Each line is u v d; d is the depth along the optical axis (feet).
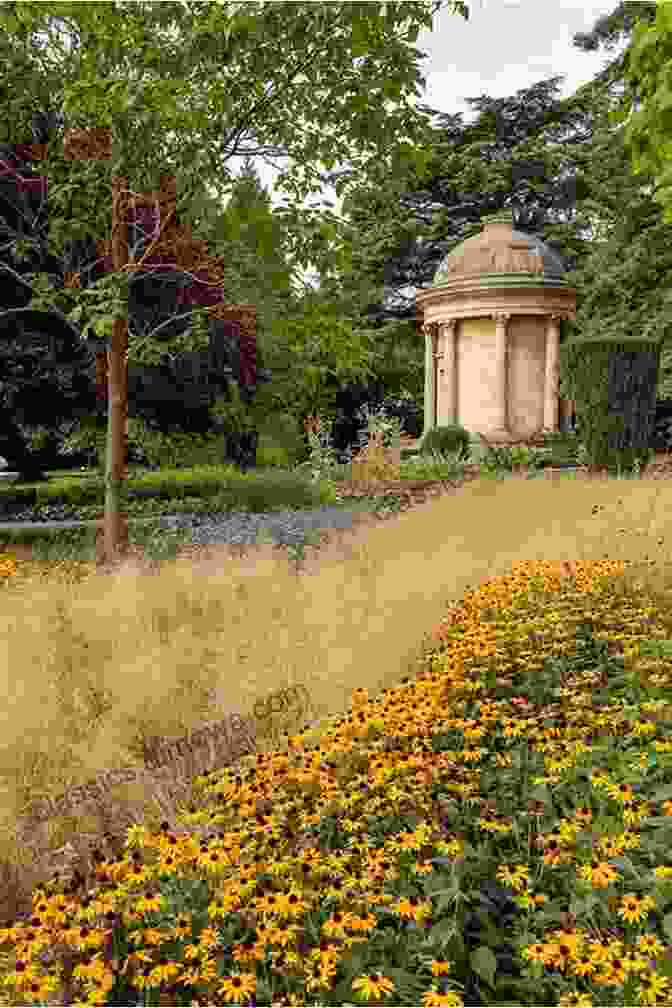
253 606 19.56
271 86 29.76
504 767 11.43
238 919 8.50
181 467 65.26
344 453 94.22
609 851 8.39
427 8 28.35
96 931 7.72
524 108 116.78
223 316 38.81
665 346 73.10
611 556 22.70
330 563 25.17
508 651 15.78
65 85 29.63
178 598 20.34
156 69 29.45
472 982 8.07
